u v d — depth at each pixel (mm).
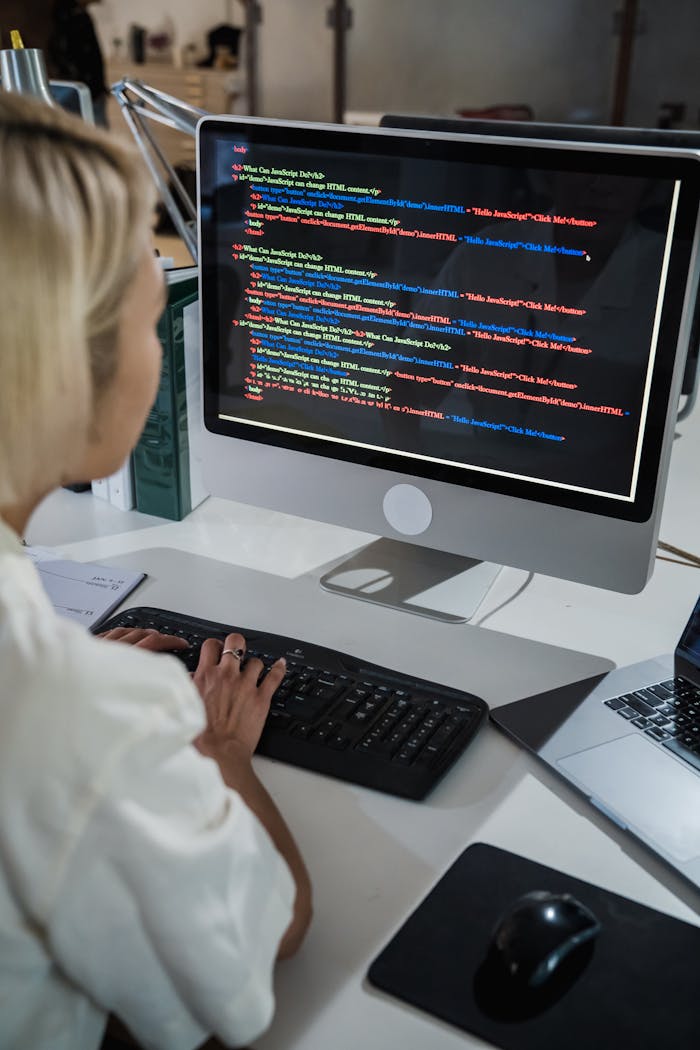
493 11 3477
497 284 1028
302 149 1075
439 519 1157
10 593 549
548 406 1045
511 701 1001
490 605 1187
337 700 974
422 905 753
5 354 524
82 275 540
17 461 565
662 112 3453
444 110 3666
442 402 1105
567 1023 658
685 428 1758
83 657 533
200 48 3811
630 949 715
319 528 1374
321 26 3664
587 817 852
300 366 1177
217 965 570
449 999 675
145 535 1347
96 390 598
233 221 1149
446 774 894
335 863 800
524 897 713
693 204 905
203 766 586
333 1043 651
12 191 510
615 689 1009
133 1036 631
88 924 530
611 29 3387
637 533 1047
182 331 1295
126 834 519
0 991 555
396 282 1080
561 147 946
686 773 889
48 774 504
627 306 969
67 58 3857
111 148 568
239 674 968
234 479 1283
